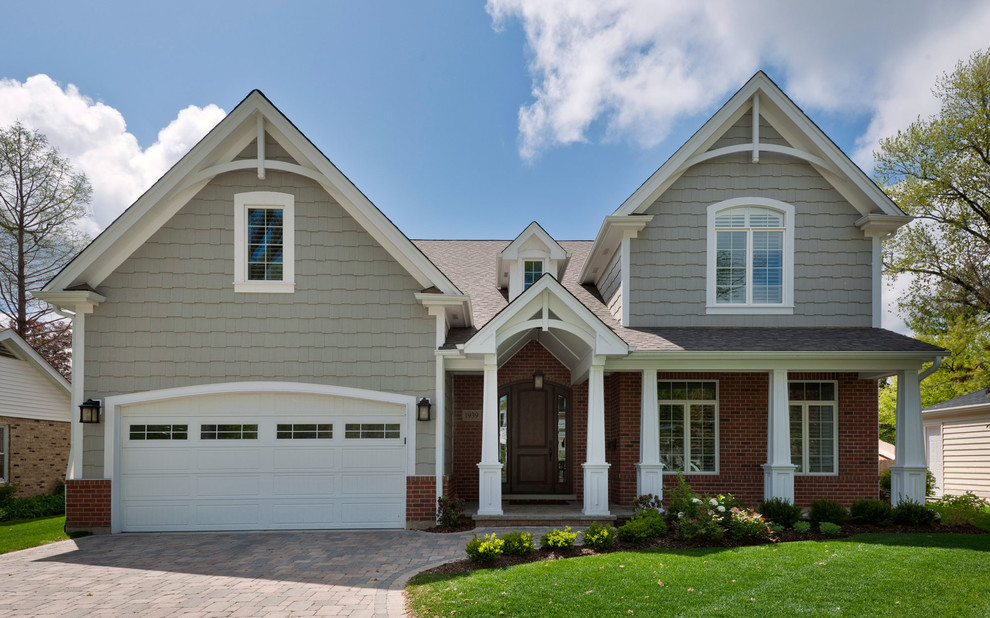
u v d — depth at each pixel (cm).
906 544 915
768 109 1324
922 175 2295
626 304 1309
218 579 779
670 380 1355
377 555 909
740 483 1329
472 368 1234
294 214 1194
